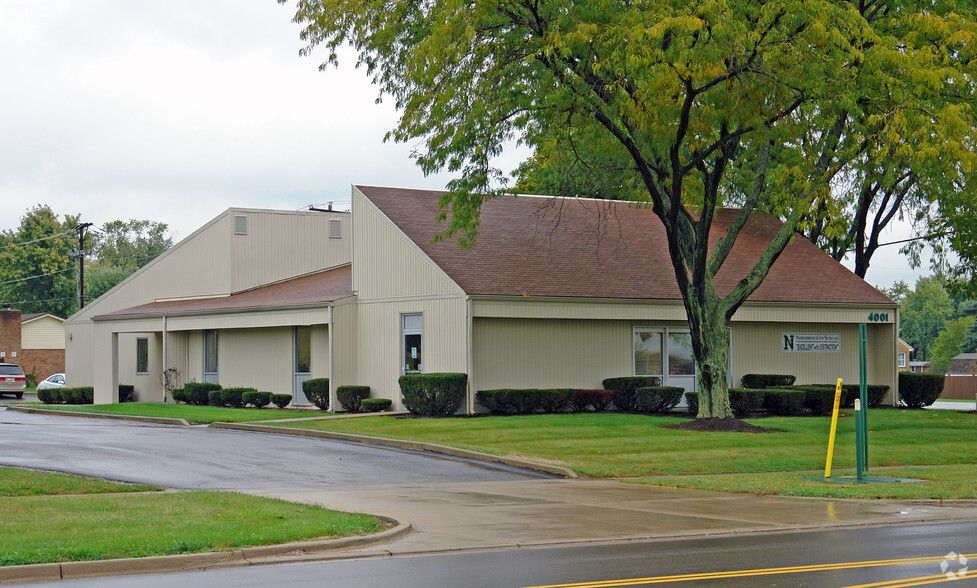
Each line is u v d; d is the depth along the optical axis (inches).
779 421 1211.2
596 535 544.4
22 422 1274.6
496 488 748.0
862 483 779.4
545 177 1359.5
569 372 1314.0
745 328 1448.1
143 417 1299.2
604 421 1152.2
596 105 976.9
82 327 1886.1
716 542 528.4
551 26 952.3
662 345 1380.4
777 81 972.6
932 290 5516.7
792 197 1058.1
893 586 407.2
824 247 1838.1
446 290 1248.2
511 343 1275.8
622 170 1199.6
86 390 1809.8
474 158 1058.7
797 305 1446.9
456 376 1205.7
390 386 1328.7
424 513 617.6
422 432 1065.5
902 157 1060.5
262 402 1443.2
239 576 432.5
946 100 1030.4
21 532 492.1
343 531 523.2
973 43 950.4
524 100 985.5
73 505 584.1
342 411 1346.0
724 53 901.8
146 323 1635.1
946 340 4227.4
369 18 1029.8
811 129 1084.5
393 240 1336.1
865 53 968.9
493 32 995.9
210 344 1604.3
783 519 609.6
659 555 485.7
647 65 903.7
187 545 467.5
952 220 1545.3
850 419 1272.1
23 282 4067.4
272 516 554.3
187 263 1708.9
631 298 1322.6
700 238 1103.6
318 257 1712.6
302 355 1449.3
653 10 918.4
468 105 1005.8
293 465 840.3
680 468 872.3
